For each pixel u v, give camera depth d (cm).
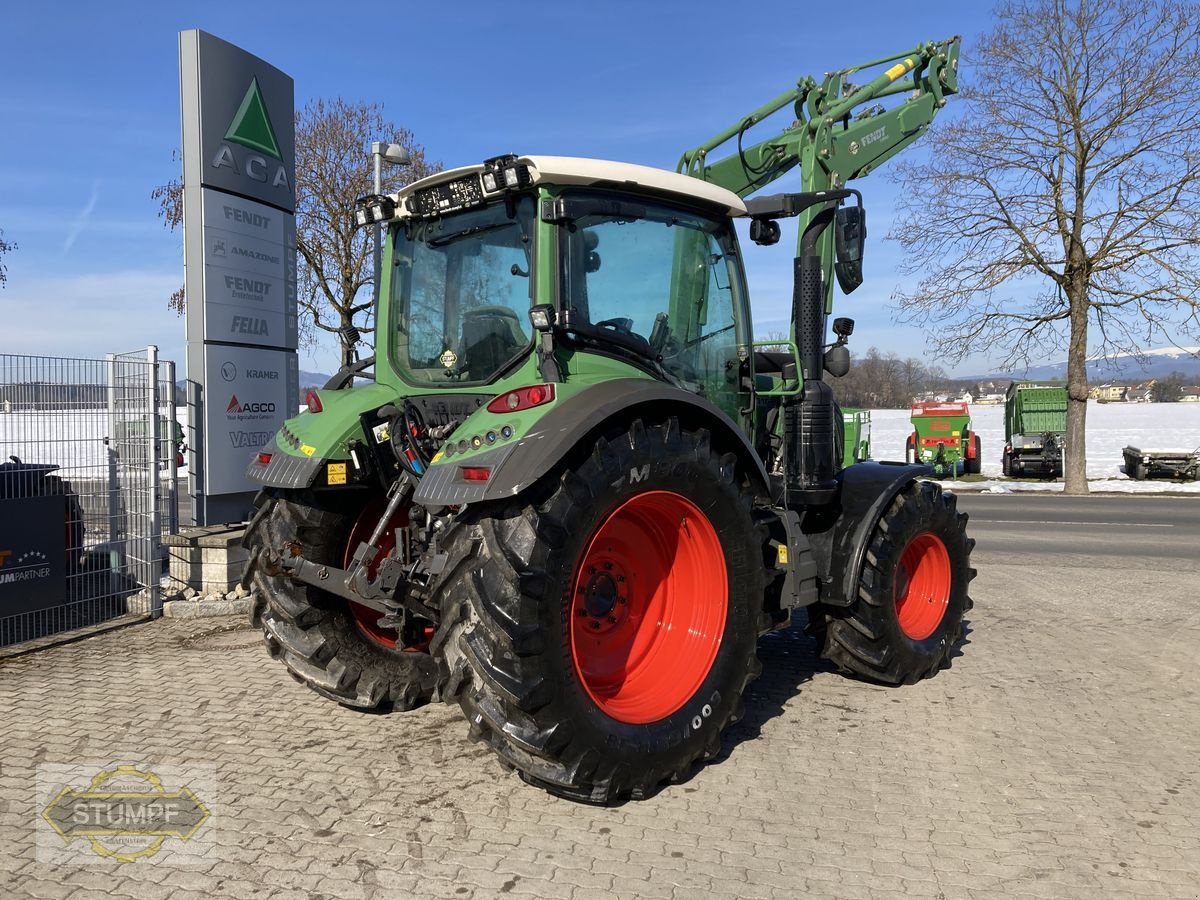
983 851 302
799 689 482
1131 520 1327
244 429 738
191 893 274
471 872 287
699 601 381
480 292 400
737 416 449
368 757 382
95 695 462
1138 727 422
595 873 287
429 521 380
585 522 325
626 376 384
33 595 573
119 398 637
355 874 285
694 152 616
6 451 582
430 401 405
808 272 474
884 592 458
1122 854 300
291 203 792
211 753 386
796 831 317
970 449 2328
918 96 660
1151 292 1656
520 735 313
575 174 359
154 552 627
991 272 1758
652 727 345
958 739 407
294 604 415
